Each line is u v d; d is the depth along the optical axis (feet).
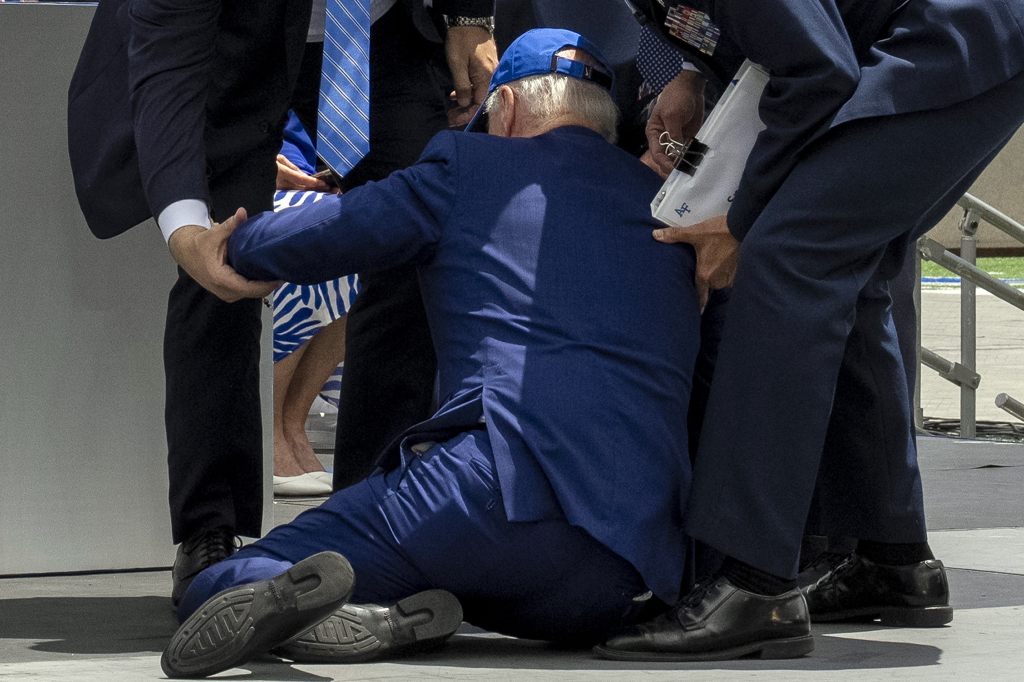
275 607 18.17
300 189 38.42
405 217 20.43
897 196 19.58
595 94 21.77
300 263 20.59
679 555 19.95
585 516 19.27
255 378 24.63
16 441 26.99
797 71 19.53
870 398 22.70
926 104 19.47
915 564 23.08
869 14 20.18
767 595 19.86
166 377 24.48
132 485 27.76
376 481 20.22
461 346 20.31
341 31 24.39
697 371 22.24
